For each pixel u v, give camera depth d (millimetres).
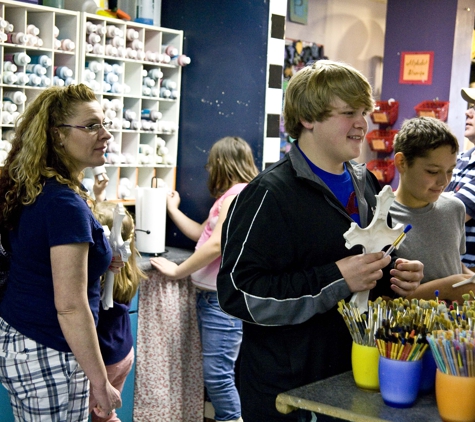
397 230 1750
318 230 1784
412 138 2189
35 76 3129
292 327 1789
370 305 1678
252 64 3529
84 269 2045
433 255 2250
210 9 3652
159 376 3297
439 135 2156
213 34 3652
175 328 3357
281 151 4672
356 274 1698
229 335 3320
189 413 3498
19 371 2100
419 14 5168
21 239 2066
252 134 3549
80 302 2041
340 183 1887
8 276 2146
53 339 2090
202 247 3201
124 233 2711
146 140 3734
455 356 1421
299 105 1808
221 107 3658
